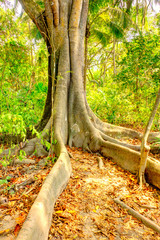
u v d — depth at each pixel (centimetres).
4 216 225
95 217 245
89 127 525
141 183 334
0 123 276
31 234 163
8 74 452
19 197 267
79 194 296
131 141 596
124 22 991
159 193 314
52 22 540
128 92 840
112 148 451
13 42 432
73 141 534
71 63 570
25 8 560
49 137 458
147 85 714
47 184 249
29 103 537
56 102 517
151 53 726
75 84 564
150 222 236
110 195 299
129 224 237
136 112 753
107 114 794
